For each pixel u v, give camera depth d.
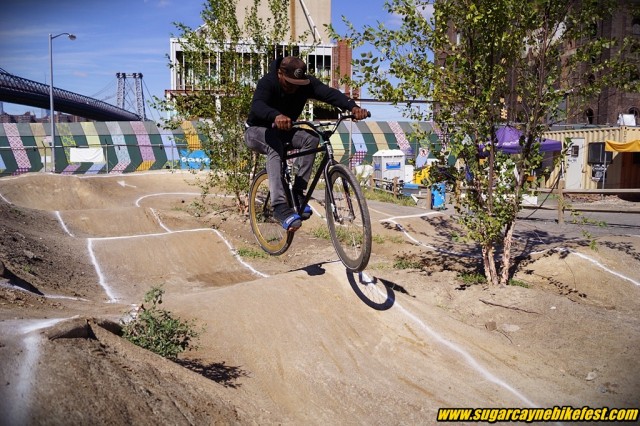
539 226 11.57
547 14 6.70
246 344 5.13
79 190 14.69
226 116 11.86
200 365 4.66
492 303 6.87
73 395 3.06
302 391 4.63
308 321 5.62
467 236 7.12
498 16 6.50
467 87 6.98
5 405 2.79
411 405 4.49
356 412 4.39
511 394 4.71
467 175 7.43
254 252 10.13
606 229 11.14
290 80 4.20
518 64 7.12
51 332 3.57
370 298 6.29
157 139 25.70
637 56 6.95
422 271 8.25
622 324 5.97
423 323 5.99
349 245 7.37
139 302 6.89
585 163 23.16
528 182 7.38
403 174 22.81
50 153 25.14
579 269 7.67
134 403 3.30
